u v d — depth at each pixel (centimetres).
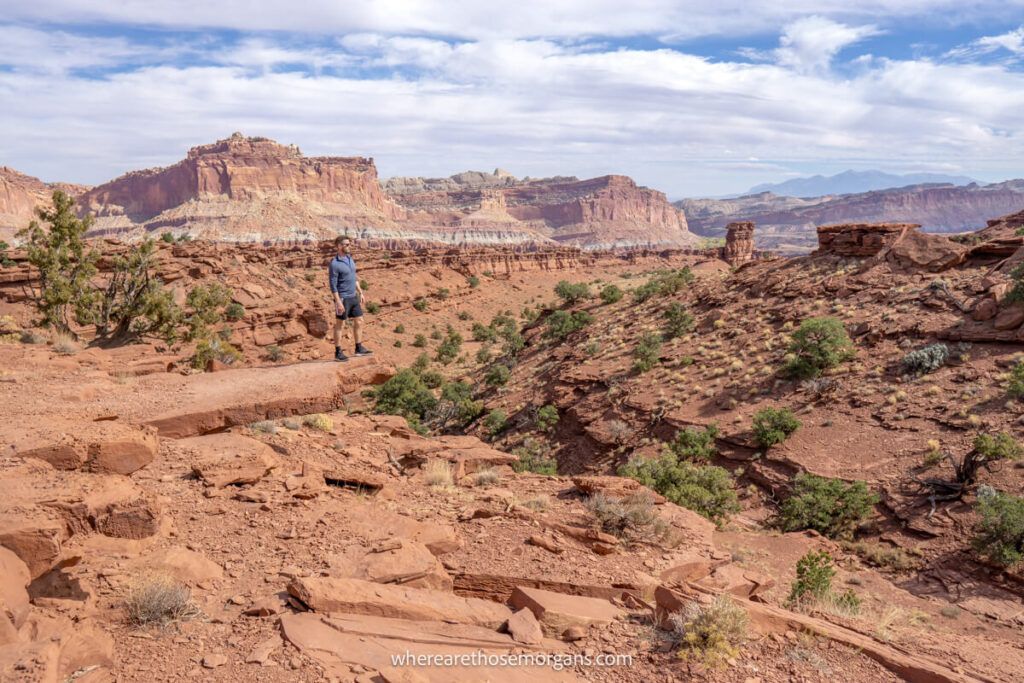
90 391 1238
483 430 6869
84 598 639
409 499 1163
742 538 3139
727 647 717
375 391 8075
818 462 4122
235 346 8200
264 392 1202
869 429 4328
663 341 7069
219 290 8644
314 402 1179
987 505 3019
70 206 4147
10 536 620
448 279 18100
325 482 1150
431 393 8012
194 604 670
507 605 827
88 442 871
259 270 10969
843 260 7056
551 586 857
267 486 1040
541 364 8312
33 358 1580
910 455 3906
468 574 861
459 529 1030
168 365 1681
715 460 4684
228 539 835
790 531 3541
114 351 2002
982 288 5284
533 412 6750
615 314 9044
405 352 11800
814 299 6506
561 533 1067
